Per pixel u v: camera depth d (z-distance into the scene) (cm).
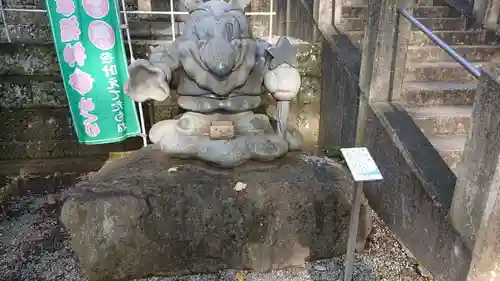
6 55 461
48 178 513
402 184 379
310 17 553
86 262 331
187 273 350
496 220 269
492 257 279
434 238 332
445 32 523
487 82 259
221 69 330
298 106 539
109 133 465
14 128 504
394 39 401
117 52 445
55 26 416
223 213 334
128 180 340
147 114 503
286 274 351
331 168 374
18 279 345
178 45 354
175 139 367
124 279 344
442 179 338
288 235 348
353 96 453
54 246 391
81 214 319
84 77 436
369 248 379
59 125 511
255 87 375
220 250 345
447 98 450
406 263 358
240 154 354
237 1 366
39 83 483
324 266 358
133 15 580
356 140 452
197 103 369
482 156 268
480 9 543
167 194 329
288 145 383
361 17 572
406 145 368
